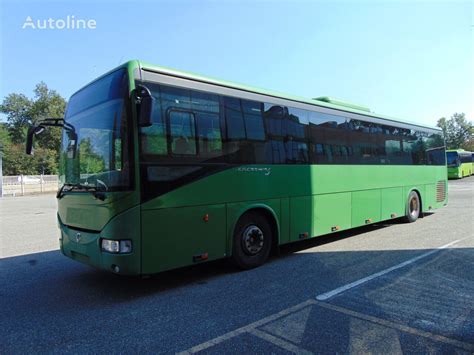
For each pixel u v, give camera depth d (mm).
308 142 7273
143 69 4852
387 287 5031
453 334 3592
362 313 4129
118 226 4527
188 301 4656
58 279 5809
